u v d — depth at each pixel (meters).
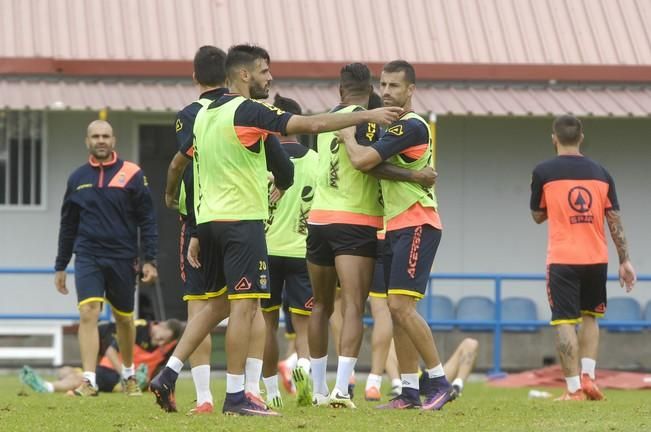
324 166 31.75
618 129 67.06
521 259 66.56
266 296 28.41
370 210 31.33
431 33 67.06
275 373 34.78
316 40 65.94
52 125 65.12
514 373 60.53
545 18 68.69
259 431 25.36
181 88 63.03
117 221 41.38
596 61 66.06
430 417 28.81
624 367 63.00
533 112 61.34
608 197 39.28
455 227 66.50
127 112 65.75
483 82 64.94
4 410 31.92
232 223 28.06
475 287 66.31
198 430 25.58
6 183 64.94
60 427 27.08
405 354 31.06
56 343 60.28
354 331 31.33
